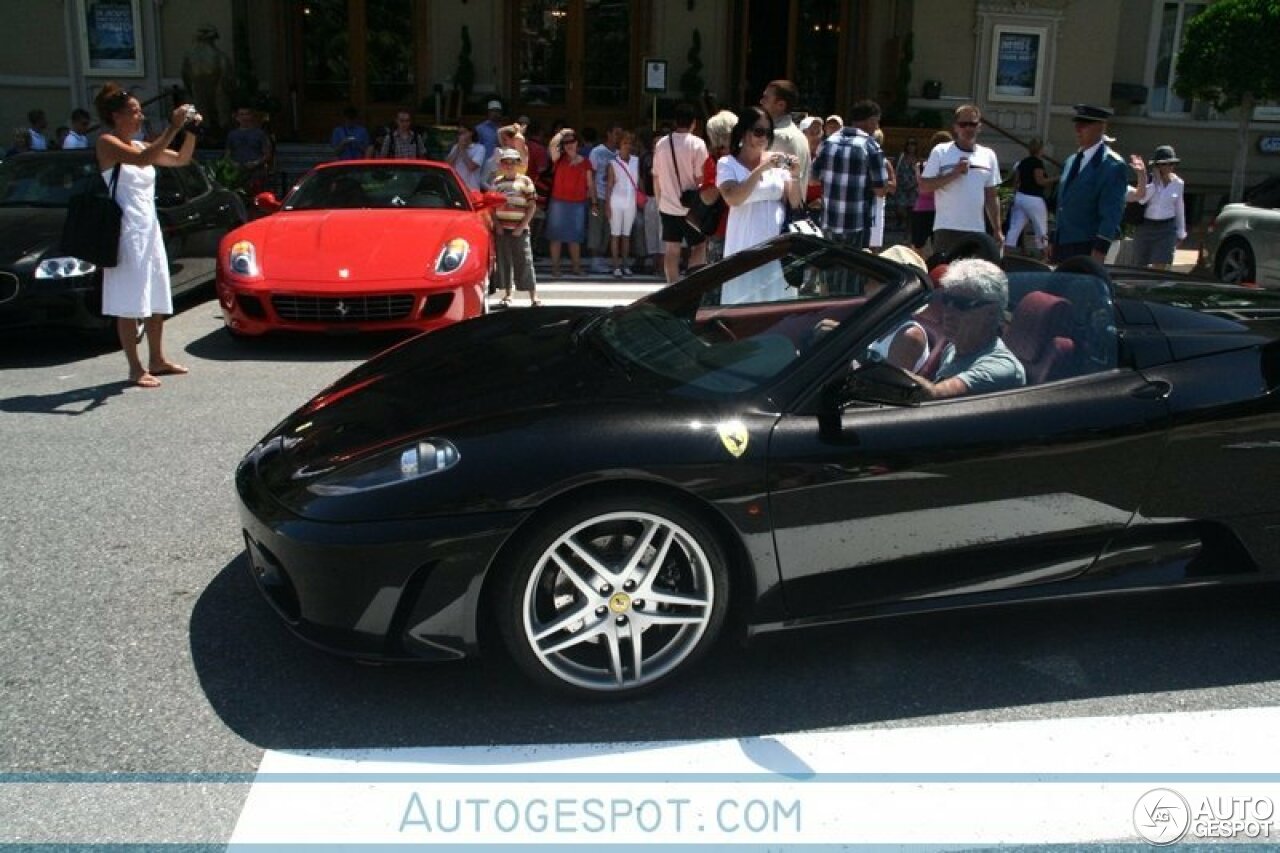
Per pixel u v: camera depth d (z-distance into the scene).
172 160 6.71
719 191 6.88
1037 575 3.47
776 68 17.56
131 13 15.60
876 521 3.25
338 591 3.01
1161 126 19.22
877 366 3.19
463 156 12.35
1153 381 3.47
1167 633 3.64
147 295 6.67
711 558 3.15
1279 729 3.09
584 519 3.03
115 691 3.22
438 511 2.98
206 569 4.08
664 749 2.97
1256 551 3.59
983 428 3.30
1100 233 7.11
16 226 7.70
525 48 17.05
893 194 13.40
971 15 17.00
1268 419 3.49
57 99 15.82
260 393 6.65
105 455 5.42
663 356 3.63
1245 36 14.16
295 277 7.44
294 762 2.89
